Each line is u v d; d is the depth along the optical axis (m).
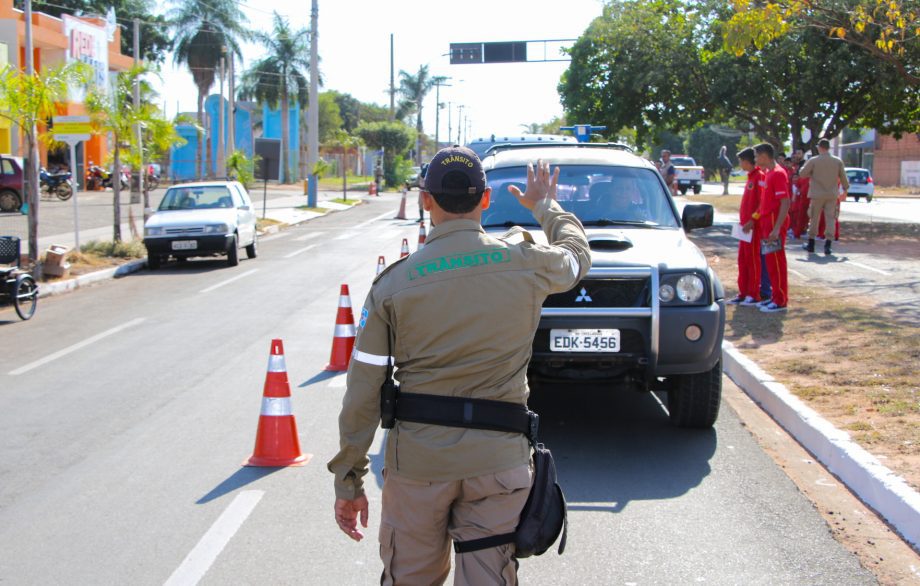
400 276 3.00
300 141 82.25
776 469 6.12
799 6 12.56
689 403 6.86
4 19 36.81
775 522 5.19
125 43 65.06
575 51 28.12
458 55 40.62
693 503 5.50
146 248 18.91
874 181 66.81
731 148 88.38
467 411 2.95
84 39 41.31
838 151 75.19
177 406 8.02
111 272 18.03
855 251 17.80
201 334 11.49
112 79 22.88
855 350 8.81
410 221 32.81
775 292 11.10
